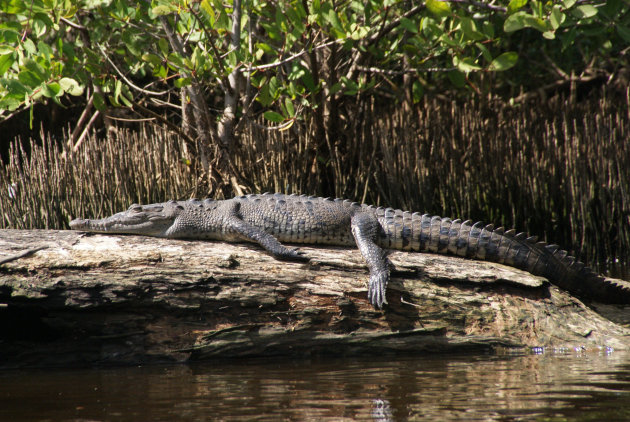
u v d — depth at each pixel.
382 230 11.41
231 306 9.73
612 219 17.41
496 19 19.95
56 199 14.59
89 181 14.97
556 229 17.80
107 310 9.40
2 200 15.01
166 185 15.59
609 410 6.55
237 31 15.39
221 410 6.85
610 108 21.88
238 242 11.18
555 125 19.70
